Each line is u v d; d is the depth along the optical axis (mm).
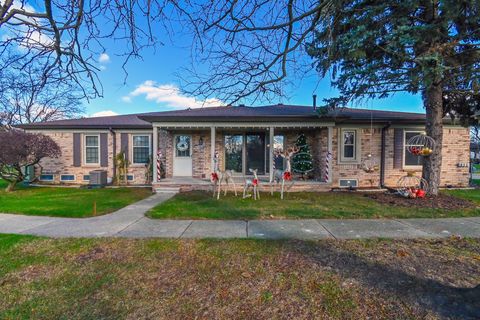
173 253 3658
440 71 5281
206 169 11656
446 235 4414
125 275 3029
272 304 2453
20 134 9820
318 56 3711
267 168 11688
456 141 10852
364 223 5211
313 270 3100
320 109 8727
